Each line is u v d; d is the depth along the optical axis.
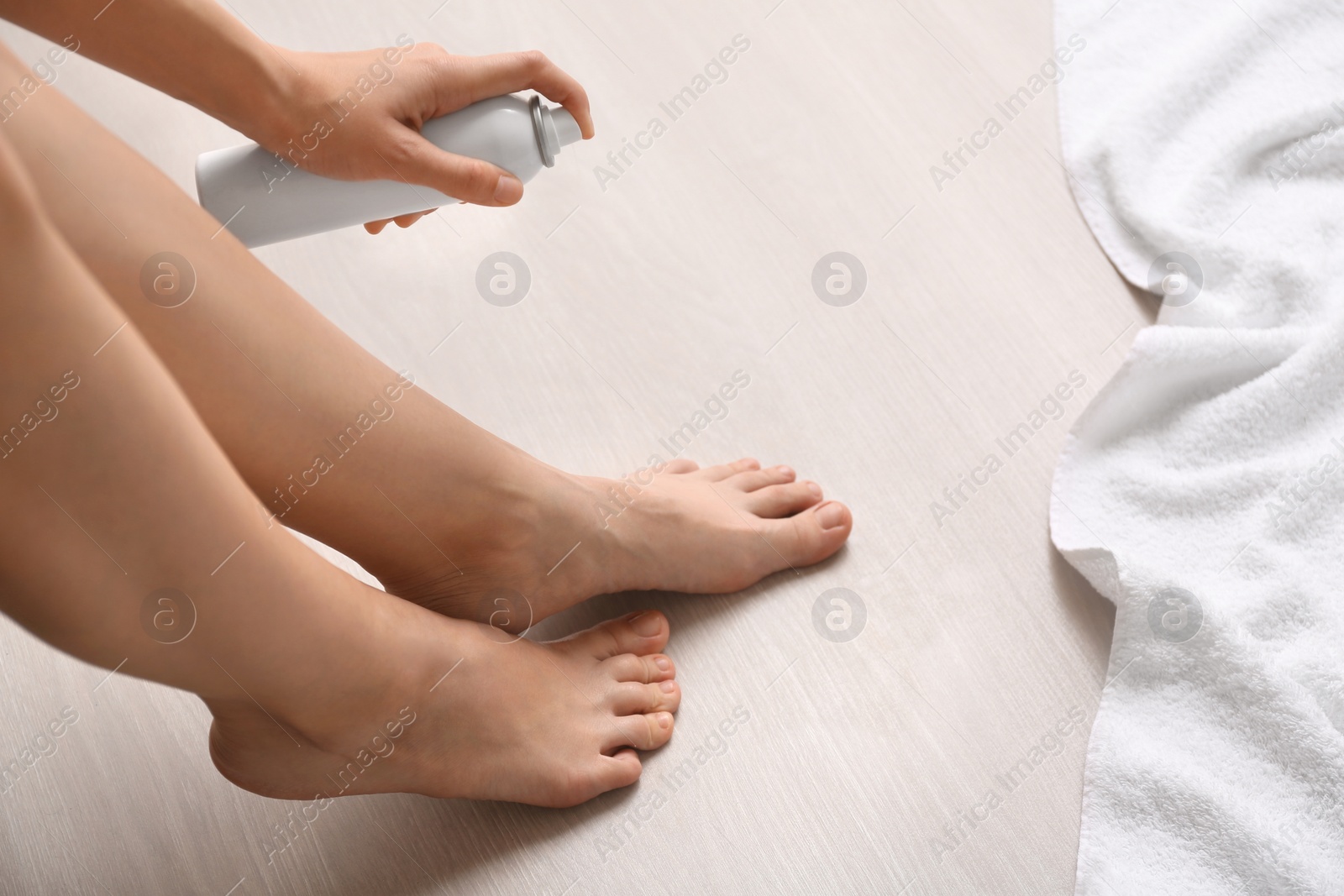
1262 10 1.69
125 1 1.42
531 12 1.79
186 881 1.46
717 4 1.78
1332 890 1.40
